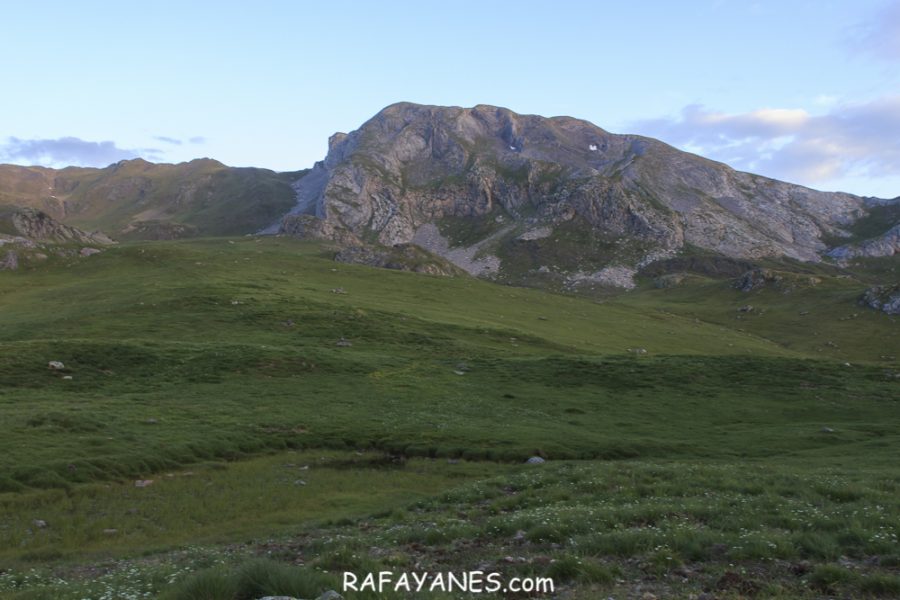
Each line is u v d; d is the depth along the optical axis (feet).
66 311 342.44
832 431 174.29
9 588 60.08
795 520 62.59
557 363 260.21
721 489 87.20
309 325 318.24
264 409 180.24
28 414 153.28
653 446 157.79
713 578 47.26
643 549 55.62
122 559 77.05
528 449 150.82
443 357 272.92
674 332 468.34
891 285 622.13
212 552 74.18
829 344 504.43
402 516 88.22
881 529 57.57
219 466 134.21
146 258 545.85
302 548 71.41
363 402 195.21
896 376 248.93
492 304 479.82
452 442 157.48
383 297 447.42
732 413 203.51
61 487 111.55
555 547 60.44
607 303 603.67
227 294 375.66
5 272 493.77
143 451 133.59
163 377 211.41
